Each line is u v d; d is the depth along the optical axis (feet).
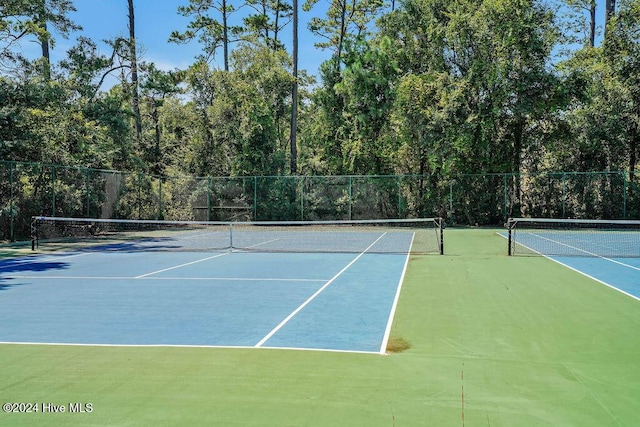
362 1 127.13
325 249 57.52
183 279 36.99
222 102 104.47
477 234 76.07
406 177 95.81
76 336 21.72
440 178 94.32
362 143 103.35
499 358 18.22
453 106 87.45
